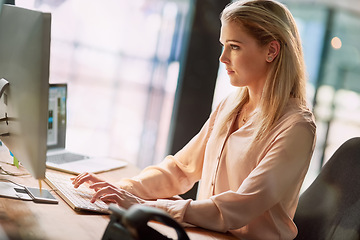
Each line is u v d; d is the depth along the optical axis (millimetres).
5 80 1509
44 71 1276
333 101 3570
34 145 1327
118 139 4094
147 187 1738
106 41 3902
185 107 3150
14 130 1466
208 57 3123
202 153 1850
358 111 3613
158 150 4102
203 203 1469
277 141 1500
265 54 1560
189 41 3090
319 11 3445
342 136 3619
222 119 1734
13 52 1470
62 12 3662
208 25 3078
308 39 3463
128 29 3900
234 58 1581
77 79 3895
